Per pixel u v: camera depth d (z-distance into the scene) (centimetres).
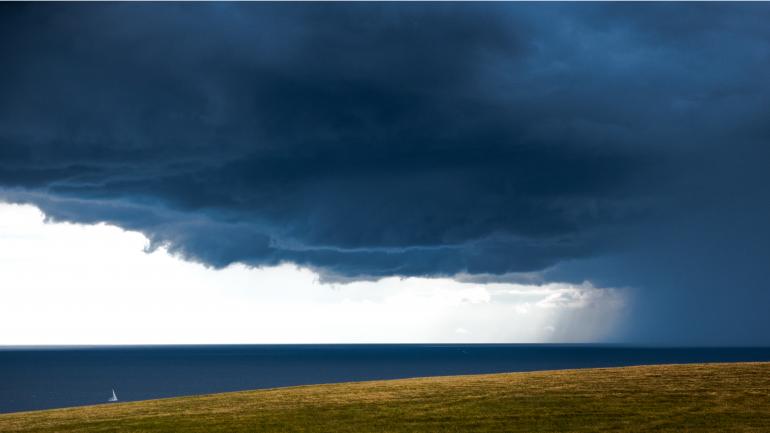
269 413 3272
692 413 2888
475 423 2862
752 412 2880
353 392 3956
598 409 3034
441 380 4459
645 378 3922
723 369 4200
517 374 4656
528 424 2802
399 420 2986
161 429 2948
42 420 3353
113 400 13950
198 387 16438
